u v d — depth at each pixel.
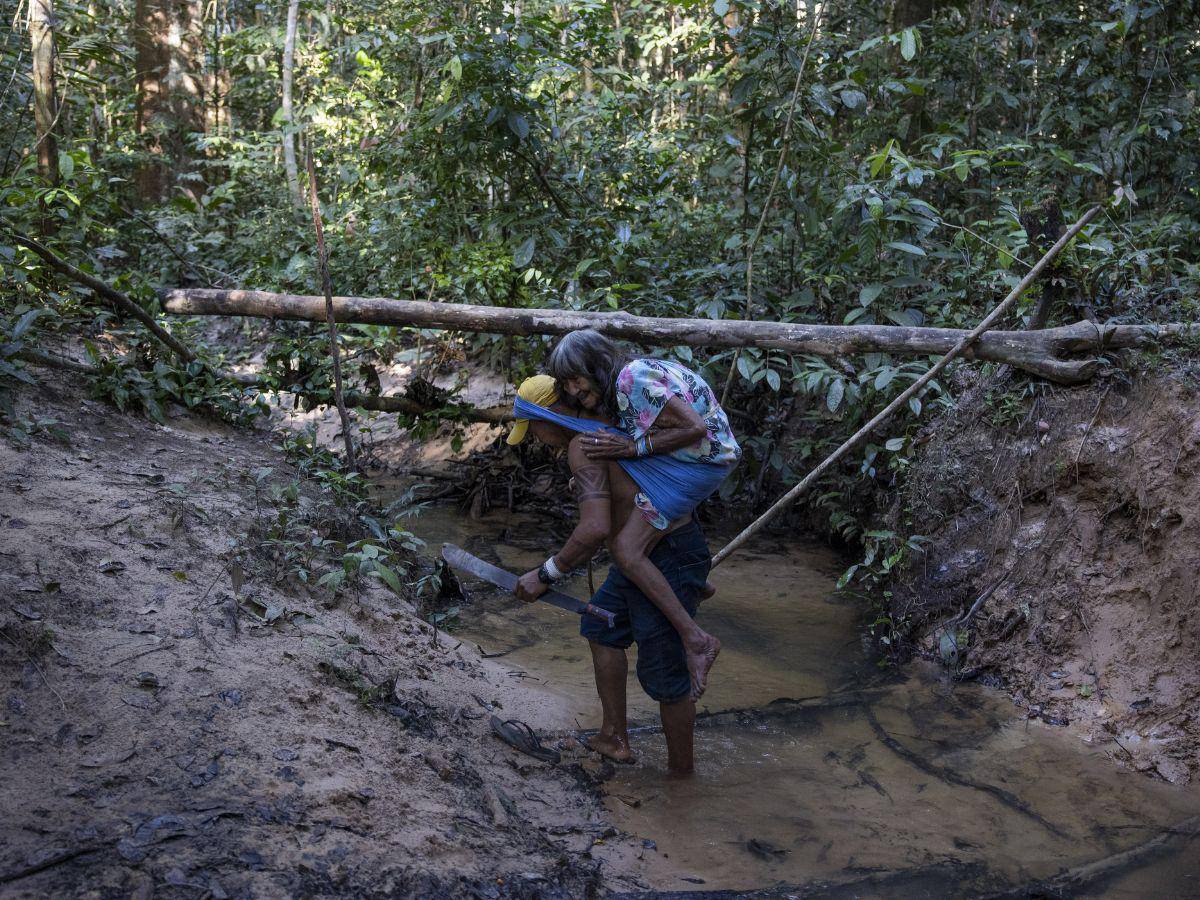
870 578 5.69
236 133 15.05
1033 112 9.13
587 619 3.55
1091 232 5.45
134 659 3.01
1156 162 8.00
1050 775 3.60
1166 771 3.61
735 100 6.73
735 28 6.88
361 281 8.40
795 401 7.05
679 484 3.28
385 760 2.99
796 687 4.35
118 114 15.47
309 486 5.13
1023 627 4.39
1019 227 5.99
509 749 3.49
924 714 4.10
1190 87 8.20
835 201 6.50
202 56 13.99
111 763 2.56
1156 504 4.13
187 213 10.69
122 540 3.65
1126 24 7.30
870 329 5.30
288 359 6.41
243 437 5.76
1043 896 2.81
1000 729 3.98
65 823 2.30
